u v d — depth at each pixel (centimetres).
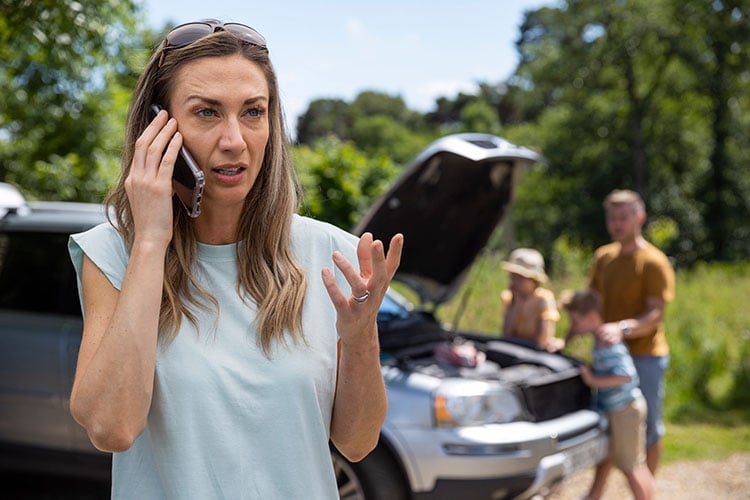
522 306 527
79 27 478
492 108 7081
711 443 608
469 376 402
